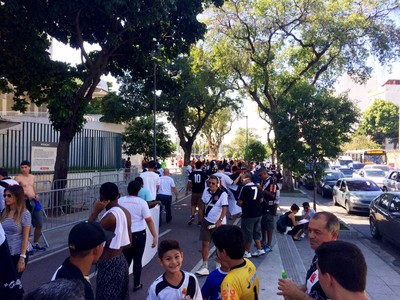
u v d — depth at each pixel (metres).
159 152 29.78
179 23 15.20
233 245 3.17
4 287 3.42
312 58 25.02
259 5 22.36
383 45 21.20
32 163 14.72
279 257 8.90
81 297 1.74
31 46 12.74
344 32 21.50
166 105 29.05
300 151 13.43
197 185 12.60
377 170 28.53
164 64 25.41
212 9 22.81
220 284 3.30
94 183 15.77
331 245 2.10
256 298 3.22
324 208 19.05
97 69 14.77
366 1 21.39
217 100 29.20
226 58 23.84
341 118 13.41
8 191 4.95
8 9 11.27
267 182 9.54
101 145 22.08
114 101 29.66
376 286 7.60
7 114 26.69
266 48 23.97
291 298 2.68
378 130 72.06
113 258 4.46
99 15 13.90
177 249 3.48
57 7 12.15
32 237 9.78
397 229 10.09
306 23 22.52
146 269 7.75
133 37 15.06
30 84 13.96
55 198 10.52
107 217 4.51
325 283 2.04
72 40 15.36
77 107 14.59
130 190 6.08
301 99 13.33
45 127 17.77
